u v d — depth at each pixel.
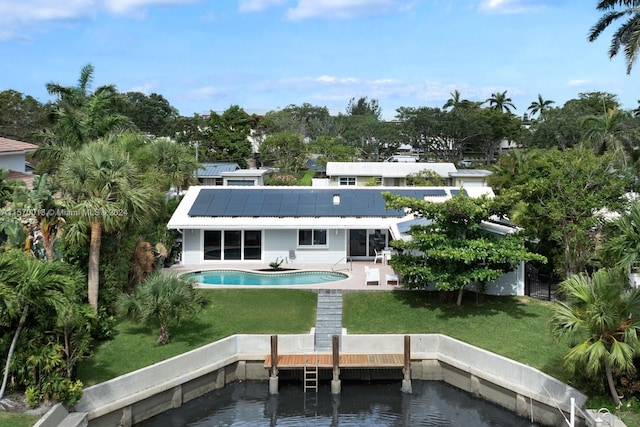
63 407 16.59
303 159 86.88
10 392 16.75
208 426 19.05
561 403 17.59
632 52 30.14
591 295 16.22
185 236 33.78
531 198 27.22
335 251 34.22
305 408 20.36
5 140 41.97
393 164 67.75
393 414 19.91
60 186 22.59
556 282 29.42
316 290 27.55
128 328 23.66
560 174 25.84
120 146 29.09
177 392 20.03
